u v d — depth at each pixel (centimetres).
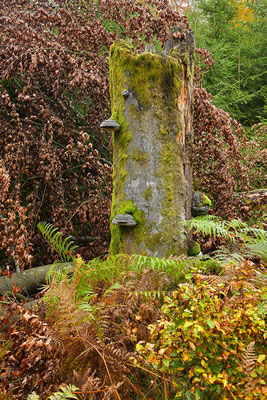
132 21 493
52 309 229
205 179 481
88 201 479
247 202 462
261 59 1145
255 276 208
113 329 228
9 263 458
